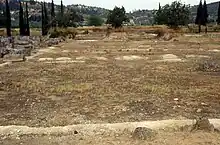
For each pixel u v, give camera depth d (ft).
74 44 176.24
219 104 49.73
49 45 169.58
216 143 32.35
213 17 501.97
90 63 99.96
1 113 46.52
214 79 71.20
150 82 67.51
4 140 35.70
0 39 177.27
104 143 33.42
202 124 37.14
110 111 46.21
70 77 74.79
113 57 114.93
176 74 78.18
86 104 50.19
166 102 50.83
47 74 79.82
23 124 41.42
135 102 50.80
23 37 207.10
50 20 292.40
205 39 188.44
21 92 59.88
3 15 343.05
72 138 35.58
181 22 260.42
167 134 35.35
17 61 107.24
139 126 38.47
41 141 35.04
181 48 143.84
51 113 45.88
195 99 52.65
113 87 62.44
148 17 603.67
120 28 264.31
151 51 132.57
